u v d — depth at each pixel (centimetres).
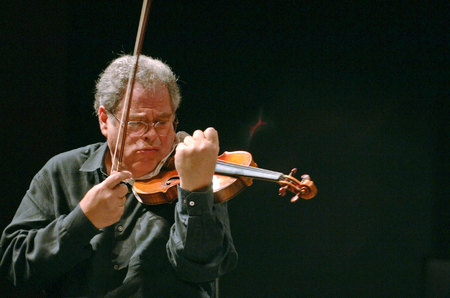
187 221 421
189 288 473
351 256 1025
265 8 1038
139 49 438
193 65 1040
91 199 430
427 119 1006
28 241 460
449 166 997
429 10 1001
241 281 1046
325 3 1030
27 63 949
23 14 942
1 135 919
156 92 487
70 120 1016
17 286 477
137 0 1024
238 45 1041
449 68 995
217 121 1041
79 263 483
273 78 1038
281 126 1037
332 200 1029
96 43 1019
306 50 1033
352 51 1023
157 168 516
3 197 920
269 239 1043
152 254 477
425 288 994
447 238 995
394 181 1016
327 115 1030
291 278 1038
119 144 487
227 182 491
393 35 1013
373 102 1020
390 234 1016
